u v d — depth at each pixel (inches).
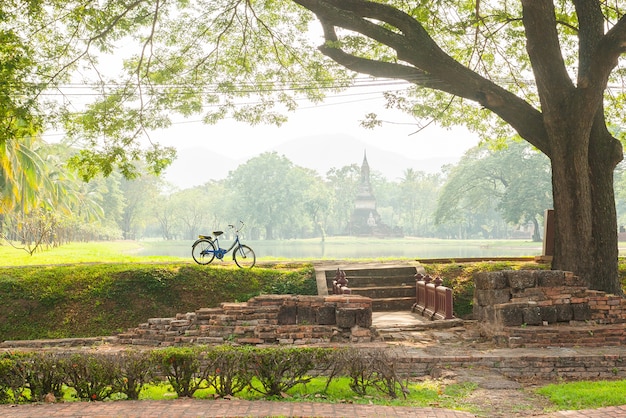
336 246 3321.9
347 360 348.5
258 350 348.2
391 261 780.6
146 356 337.1
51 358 332.5
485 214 4498.0
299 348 356.2
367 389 367.6
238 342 507.2
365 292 692.7
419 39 640.4
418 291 676.1
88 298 646.5
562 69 623.2
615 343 496.4
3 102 619.5
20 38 638.5
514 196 2940.5
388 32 641.6
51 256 1040.2
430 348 482.3
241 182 4084.6
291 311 522.9
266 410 297.9
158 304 655.1
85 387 330.6
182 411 294.4
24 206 1557.6
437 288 599.2
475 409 329.7
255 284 693.9
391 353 447.5
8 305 628.7
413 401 343.0
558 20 765.9
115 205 3545.8
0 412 293.0
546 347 486.6
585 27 646.5
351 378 366.9
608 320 525.7
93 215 3083.2
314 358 348.8
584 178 623.5
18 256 1065.5
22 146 1416.1
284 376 357.7
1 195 1504.7
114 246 2797.7
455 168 3390.7
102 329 621.6
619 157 645.9
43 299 637.3
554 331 496.1
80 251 1465.3
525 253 2202.3
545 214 769.6
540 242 3110.2
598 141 645.3
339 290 631.8
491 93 649.0
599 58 587.2
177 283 676.1
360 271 729.0
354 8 647.8
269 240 4220.0
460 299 689.6
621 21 576.7
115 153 711.7
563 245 633.6
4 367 325.4
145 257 911.7
